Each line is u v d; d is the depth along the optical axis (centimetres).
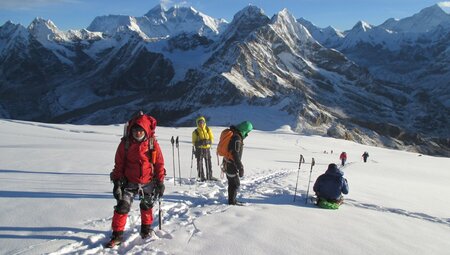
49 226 746
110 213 849
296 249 695
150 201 689
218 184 1387
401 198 1477
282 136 9206
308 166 2620
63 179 1266
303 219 902
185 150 2981
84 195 1022
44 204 906
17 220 776
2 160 1709
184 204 989
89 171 1466
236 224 812
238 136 977
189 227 777
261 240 723
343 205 1169
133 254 636
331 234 800
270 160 2867
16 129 4459
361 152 7288
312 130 18100
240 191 1310
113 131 5625
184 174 1625
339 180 1086
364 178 2100
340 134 17575
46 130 4750
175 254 640
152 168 688
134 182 675
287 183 1521
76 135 4347
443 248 800
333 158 4672
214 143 5169
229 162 991
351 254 695
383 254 713
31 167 1515
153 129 686
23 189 1072
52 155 1958
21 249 631
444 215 1230
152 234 711
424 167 4697
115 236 668
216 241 704
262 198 1180
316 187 1102
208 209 939
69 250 644
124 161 672
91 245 672
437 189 2044
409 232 901
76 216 817
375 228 893
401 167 3878
